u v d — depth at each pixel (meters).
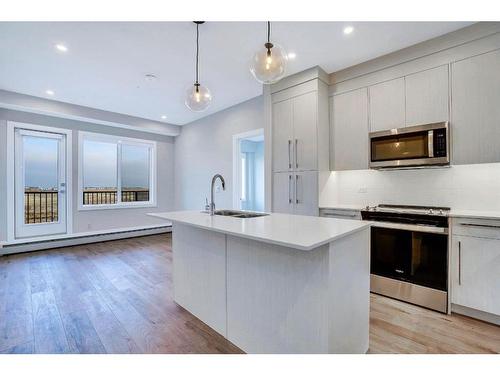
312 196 3.30
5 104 4.08
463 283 2.26
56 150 4.88
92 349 1.84
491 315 2.17
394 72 2.88
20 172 4.46
